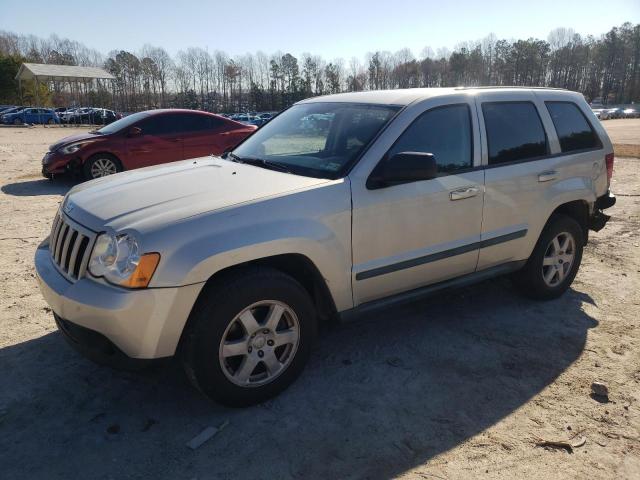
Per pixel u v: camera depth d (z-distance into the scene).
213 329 2.76
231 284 2.80
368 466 2.57
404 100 3.69
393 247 3.42
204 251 2.67
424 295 3.76
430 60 97.06
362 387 3.25
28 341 3.72
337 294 3.24
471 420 2.94
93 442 2.71
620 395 3.21
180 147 10.24
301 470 2.54
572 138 4.56
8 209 7.68
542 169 4.21
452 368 3.50
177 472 2.51
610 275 5.30
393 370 3.46
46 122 41.72
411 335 3.97
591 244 6.34
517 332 4.04
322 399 3.12
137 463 2.57
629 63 104.44
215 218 2.77
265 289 2.89
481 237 3.89
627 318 4.31
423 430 2.85
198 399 3.10
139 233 2.62
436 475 2.52
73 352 3.58
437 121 3.67
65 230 3.07
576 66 105.88
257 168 3.61
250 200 2.92
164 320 2.63
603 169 4.78
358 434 2.81
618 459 2.65
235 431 2.81
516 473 2.54
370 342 3.85
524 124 4.21
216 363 2.81
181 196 3.01
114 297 2.58
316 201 3.06
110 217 2.82
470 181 3.74
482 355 3.68
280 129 4.21
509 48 103.19
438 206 3.57
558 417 2.98
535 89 4.45
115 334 2.62
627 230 7.00
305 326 3.13
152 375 3.34
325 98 4.36
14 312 4.16
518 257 4.24
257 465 2.57
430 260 3.62
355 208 3.20
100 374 3.33
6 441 2.71
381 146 3.38
